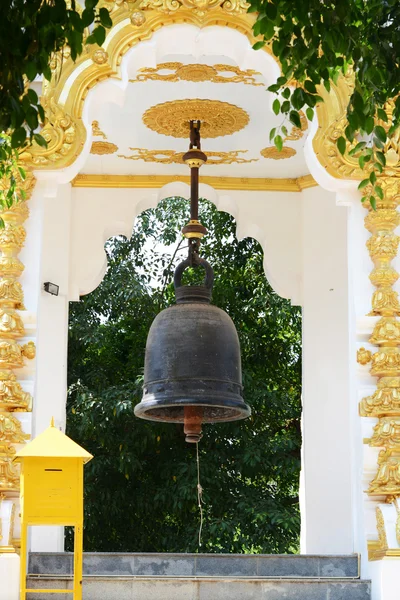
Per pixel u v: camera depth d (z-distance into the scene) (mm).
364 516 7113
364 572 7121
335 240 9930
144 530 15203
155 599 6922
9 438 6855
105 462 14883
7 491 6883
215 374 6727
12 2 4895
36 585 6984
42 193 7320
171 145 9641
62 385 9547
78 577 6227
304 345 9945
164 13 7188
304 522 9648
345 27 5082
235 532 14672
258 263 16281
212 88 8617
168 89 8648
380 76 5301
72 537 15227
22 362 7016
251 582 6996
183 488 14688
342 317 9789
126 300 15953
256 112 9000
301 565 7398
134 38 7250
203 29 7215
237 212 10289
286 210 10242
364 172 7359
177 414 7180
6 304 7051
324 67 5312
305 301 10008
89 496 14969
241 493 15195
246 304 16203
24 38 4621
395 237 7340
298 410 15852
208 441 15422
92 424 14570
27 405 6957
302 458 9859
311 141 7473
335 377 9742
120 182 10125
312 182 10148
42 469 6320
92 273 9922
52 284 9586
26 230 7258
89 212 10047
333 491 9547
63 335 9617
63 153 7191
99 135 9453
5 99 4680
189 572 7406
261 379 15969
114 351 16109
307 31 5113
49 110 7219
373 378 7293
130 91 8680
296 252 10148
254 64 7414
